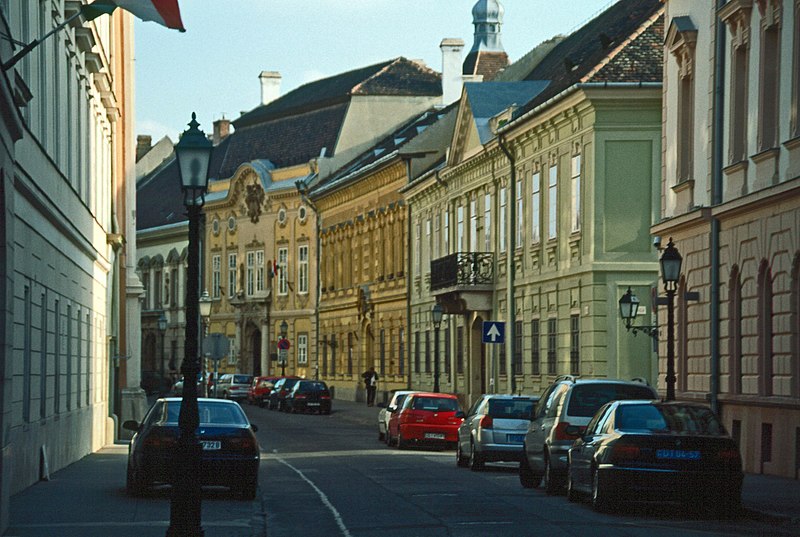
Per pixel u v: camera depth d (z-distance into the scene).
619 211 50.62
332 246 105.88
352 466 39.62
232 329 126.25
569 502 27.14
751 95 36.28
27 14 29.66
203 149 20.08
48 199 32.00
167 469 27.45
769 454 34.84
